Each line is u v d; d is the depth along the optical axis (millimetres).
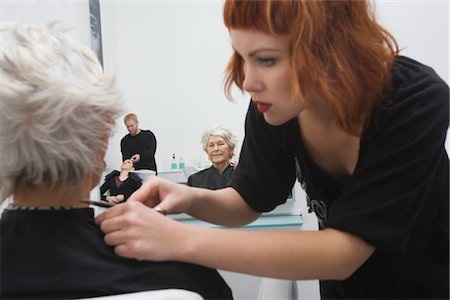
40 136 543
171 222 591
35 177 569
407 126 613
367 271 792
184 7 3555
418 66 689
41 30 576
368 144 660
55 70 546
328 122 736
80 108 557
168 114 3619
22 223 577
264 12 534
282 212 2230
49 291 553
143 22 3559
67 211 596
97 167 604
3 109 532
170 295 517
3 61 532
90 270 566
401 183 605
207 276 665
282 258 576
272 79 586
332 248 587
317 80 555
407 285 783
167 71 3594
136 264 591
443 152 740
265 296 1044
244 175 937
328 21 558
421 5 1653
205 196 858
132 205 603
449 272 769
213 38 3572
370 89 602
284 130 859
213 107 3580
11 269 559
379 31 631
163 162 3570
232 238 584
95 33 2510
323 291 1026
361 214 597
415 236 734
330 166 826
